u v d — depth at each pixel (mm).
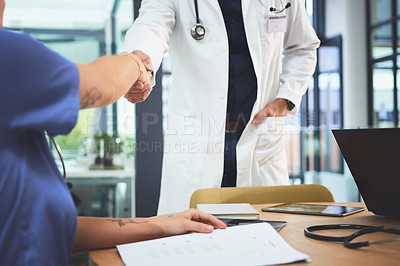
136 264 612
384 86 5840
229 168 1649
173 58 1696
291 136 5414
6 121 543
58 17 3477
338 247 696
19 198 546
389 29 5785
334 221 921
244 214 936
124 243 739
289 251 641
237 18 1605
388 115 5816
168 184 1699
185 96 1651
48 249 562
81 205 3057
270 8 1605
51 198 572
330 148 5477
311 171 5426
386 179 860
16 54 536
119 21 3494
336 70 5906
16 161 555
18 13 3422
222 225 796
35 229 553
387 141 818
